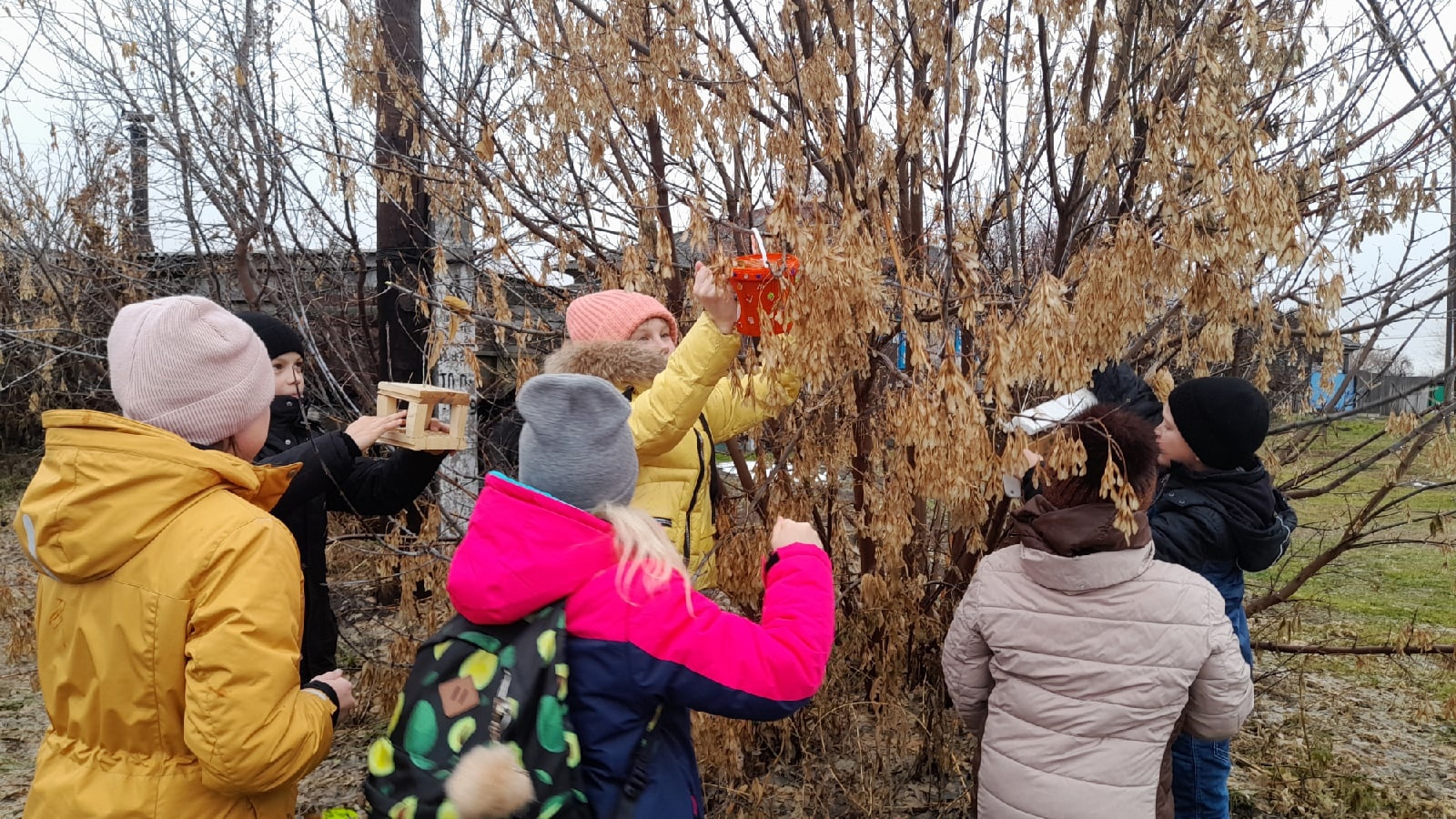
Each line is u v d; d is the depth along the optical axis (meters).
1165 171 2.06
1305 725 3.47
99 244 5.93
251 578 1.53
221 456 1.60
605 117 2.88
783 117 2.93
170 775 1.56
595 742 1.42
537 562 1.41
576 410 1.50
